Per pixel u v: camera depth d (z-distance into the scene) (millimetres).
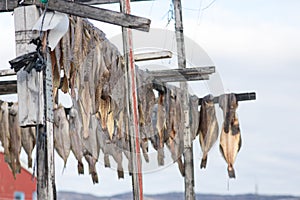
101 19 9539
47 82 9266
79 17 10125
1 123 12680
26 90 9156
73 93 10484
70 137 11977
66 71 10109
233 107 12328
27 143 12812
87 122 10617
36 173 9070
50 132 9219
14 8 9922
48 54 9312
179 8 13078
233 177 12781
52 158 9156
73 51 10234
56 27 9234
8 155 12836
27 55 9070
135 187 10367
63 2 9367
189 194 12812
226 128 12586
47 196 9023
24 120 9148
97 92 10547
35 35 9219
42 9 9375
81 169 12203
